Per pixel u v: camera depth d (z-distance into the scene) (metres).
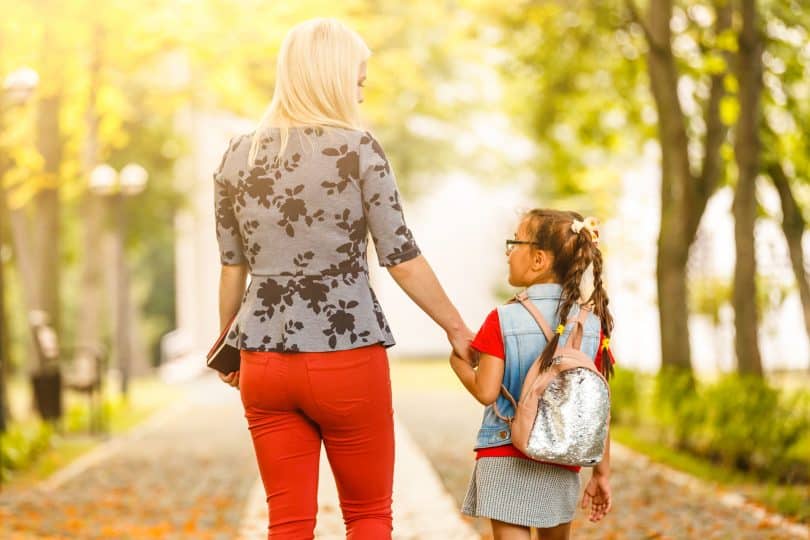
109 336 57.56
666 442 16.44
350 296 4.67
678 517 10.62
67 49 18.22
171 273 70.88
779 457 12.62
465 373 5.23
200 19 17.64
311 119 4.68
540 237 5.31
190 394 33.25
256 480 14.13
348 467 4.77
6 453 14.56
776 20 17.20
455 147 45.22
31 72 16.58
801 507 10.74
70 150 25.95
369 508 4.83
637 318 37.59
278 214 4.64
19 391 38.19
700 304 26.44
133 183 28.50
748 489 12.27
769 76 17.59
